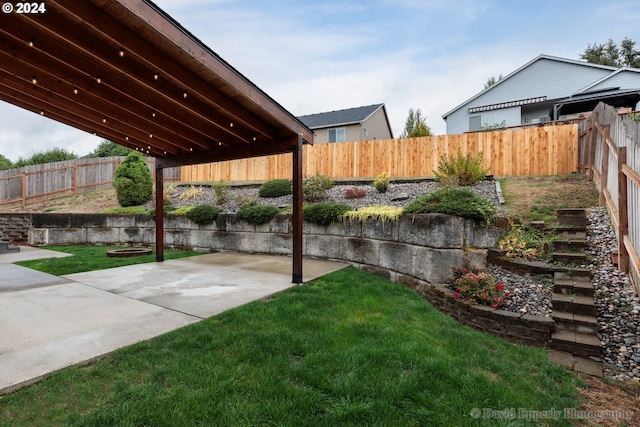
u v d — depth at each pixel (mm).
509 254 4316
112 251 7230
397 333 2891
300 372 2168
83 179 13320
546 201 5828
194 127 5164
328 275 5094
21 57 3297
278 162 10703
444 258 4234
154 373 2111
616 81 14906
